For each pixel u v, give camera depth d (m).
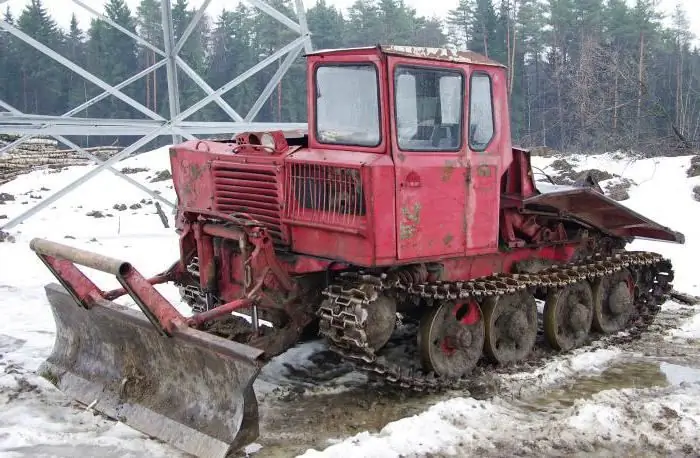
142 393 6.10
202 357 5.63
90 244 13.48
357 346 6.32
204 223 6.86
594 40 37.44
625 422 6.23
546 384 7.42
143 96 47.34
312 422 6.31
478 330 7.46
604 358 8.30
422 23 48.34
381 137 6.40
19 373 7.12
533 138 32.34
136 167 23.45
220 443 5.33
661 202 16.34
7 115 11.59
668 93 42.75
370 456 5.50
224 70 49.56
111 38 46.66
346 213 6.34
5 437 5.77
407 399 6.87
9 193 19.91
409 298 7.02
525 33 44.34
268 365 7.68
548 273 8.27
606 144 23.44
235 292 6.88
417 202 6.48
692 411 6.45
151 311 5.73
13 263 11.92
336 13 49.28
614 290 9.16
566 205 8.53
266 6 13.62
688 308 10.60
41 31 46.81
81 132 12.60
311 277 6.82
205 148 7.59
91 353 6.68
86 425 6.06
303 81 43.72
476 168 7.03
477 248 7.09
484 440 5.88
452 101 6.87
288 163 6.70
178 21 49.38
